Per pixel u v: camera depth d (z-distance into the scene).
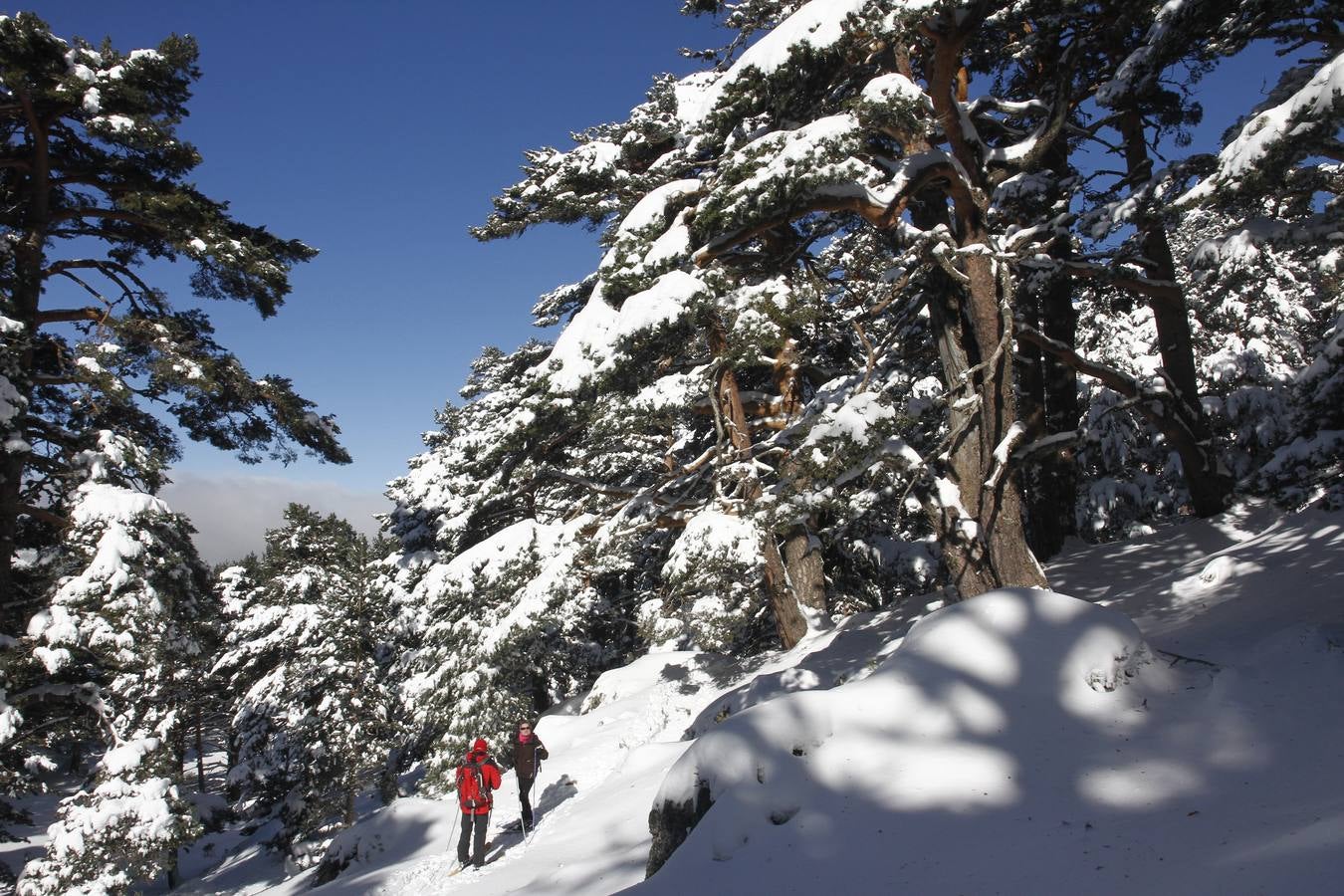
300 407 15.65
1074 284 17.47
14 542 14.59
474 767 10.61
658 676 19.39
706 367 12.77
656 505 16.42
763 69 10.12
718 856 5.09
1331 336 13.60
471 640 19.06
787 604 16.77
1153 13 11.88
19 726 12.66
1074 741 5.43
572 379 12.03
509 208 17.88
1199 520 15.23
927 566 18.14
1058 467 17.36
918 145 12.71
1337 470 13.63
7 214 13.88
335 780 25.81
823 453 10.68
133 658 12.86
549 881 8.00
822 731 5.85
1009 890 3.98
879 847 4.70
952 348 13.04
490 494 17.03
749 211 10.61
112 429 14.34
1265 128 7.46
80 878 12.87
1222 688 5.64
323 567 27.53
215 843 36.91
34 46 12.54
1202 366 26.44
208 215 14.22
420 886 10.35
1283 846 3.62
